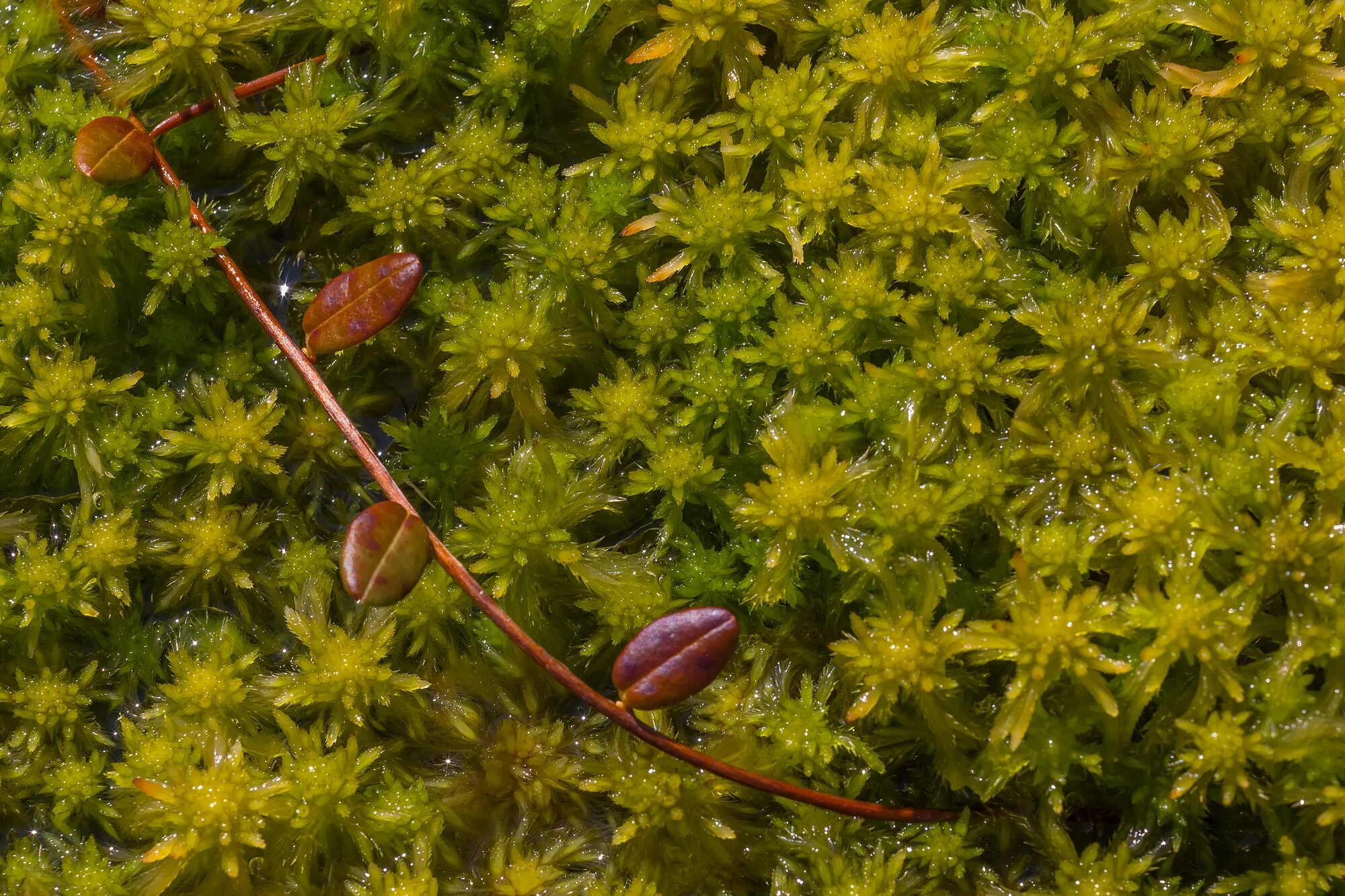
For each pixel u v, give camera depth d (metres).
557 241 0.41
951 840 0.40
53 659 0.41
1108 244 0.41
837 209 0.41
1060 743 0.40
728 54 0.41
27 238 0.41
